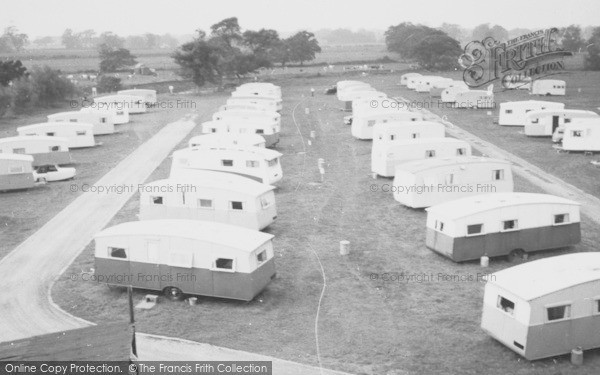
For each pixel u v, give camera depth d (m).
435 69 141.38
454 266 26.78
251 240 23.36
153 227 24.14
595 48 130.75
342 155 52.81
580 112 57.53
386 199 38.22
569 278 18.98
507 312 19.05
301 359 19.03
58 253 28.88
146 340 20.27
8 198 39.09
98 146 57.78
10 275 26.19
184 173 34.06
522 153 51.03
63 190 41.00
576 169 44.84
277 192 40.38
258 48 131.75
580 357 18.42
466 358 18.98
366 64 164.25
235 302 23.27
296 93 107.75
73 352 15.16
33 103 83.44
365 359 19.02
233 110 61.56
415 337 20.41
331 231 32.06
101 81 108.31
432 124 50.03
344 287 24.72
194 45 107.44
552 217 27.39
